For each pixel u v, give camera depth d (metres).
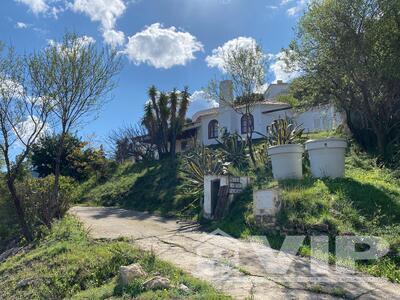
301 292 6.42
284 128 16.30
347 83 15.52
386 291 6.58
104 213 17.33
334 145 11.78
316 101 17.88
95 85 14.41
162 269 7.41
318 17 14.84
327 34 14.73
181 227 12.76
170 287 6.50
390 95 15.07
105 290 6.85
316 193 10.24
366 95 14.88
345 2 14.25
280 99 29.20
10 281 8.73
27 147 13.82
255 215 10.45
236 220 11.52
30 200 14.52
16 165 14.27
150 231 11.99
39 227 13.84
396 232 8.41
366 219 9.04
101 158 29.97
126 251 8.47
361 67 14.30
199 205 15.09
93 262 8.24
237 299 6.06
